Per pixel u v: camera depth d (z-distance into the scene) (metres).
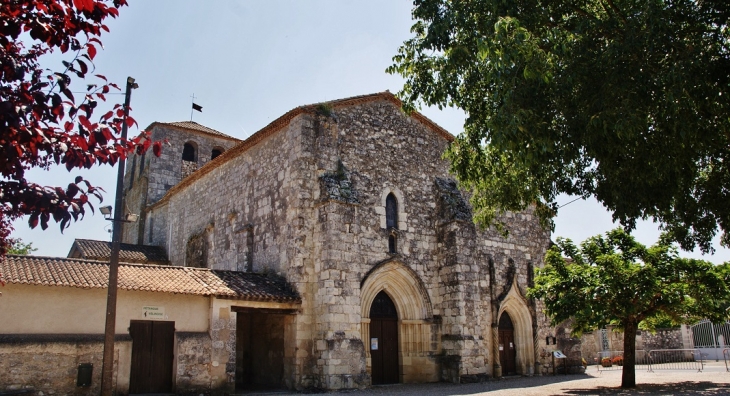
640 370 33.66
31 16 5.66
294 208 24.05
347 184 24.34
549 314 21.77
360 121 26.61
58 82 5.62
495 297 29.70
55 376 17.56
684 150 13.95
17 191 5.52
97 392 18.12
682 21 13.49
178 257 36.12
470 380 25.19
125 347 18.86
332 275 22.41
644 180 14.42
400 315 26.14
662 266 21.56
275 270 24.84
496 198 20.19
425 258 27.22
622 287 20.62
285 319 23.47
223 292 21.03
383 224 26.03
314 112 25.11
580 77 14.09
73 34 5.88
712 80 12.88
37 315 17.98
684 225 17.92
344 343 21.95
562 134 14.66
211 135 46.81
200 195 34.31
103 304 19.25
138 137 7.08
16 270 18.19
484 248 30.31
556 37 13.90
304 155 24.44
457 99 17.56
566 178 17.81
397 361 25.78
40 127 5.62
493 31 14.94
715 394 17.89
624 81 13.19
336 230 22.97
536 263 32.59
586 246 23.66
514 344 30.58
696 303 21.20
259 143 28.11
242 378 26.66
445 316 26.47
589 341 46.88
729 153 14.90
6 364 16.86
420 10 16.86
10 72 5.27
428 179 28.59
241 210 28.89
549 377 28.94
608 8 14.98
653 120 13.98
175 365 19.86
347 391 21.33
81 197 5.87
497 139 14.05
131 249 37.84
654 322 24.73
